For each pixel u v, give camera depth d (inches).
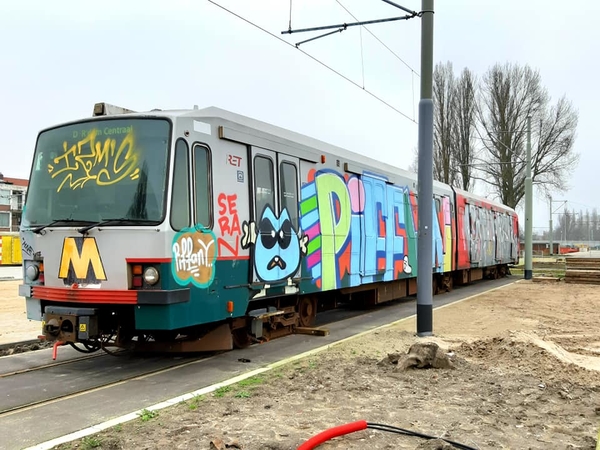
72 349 354.6
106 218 271.3
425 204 391.9
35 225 291.6
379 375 268.7
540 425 197.6
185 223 273.7
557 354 313.3
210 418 202.2
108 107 290.7
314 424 195.6
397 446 175.5
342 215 442.6
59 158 293.9
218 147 304.2
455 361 292.8
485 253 940.0
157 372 290.7
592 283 894.4
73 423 206.4
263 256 336.5
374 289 542.0
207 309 286.2
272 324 368.5
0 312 507.2
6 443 185.3
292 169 376.5
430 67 390.9
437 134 1642.5
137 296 258.7
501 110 1620.3
